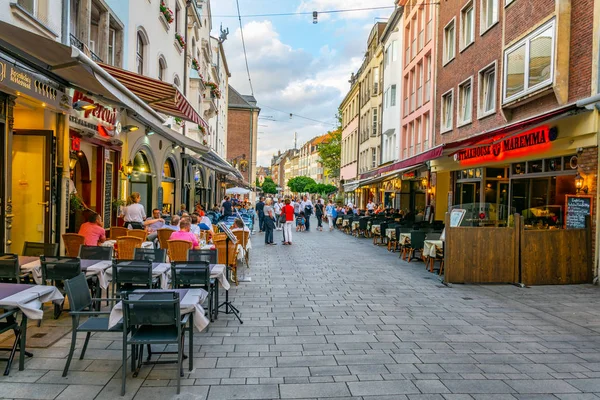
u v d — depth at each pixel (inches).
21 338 181.9
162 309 167.2
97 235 326.3
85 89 332.5
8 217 305.0
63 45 215.6
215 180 1526.8
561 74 431.8
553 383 182.7
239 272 432.8
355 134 1822.1
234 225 526.6
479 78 661.9
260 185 3752.5
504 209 422.9
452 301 324.5
